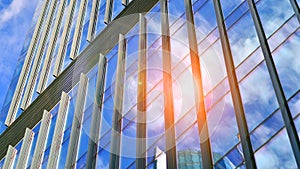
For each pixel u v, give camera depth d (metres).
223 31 19.38
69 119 28.92
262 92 15.09
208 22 21.39
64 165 25.70
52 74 36.62
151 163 18.38
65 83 32.19
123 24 29.75
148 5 28.53
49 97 33.16
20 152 31.61
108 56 29.17
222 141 15.61
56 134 28.42
